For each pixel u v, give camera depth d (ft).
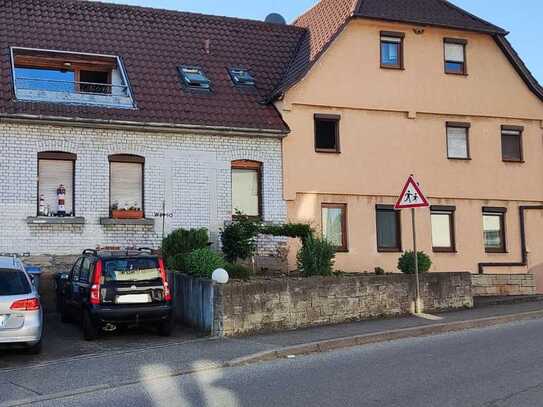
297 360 37.68
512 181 75.41
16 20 65.10
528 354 36.88
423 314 53.57
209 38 73.26
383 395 28.45
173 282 52.95
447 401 27.25
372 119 69.72
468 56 74.54
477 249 73.10
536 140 77.20
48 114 56.13
